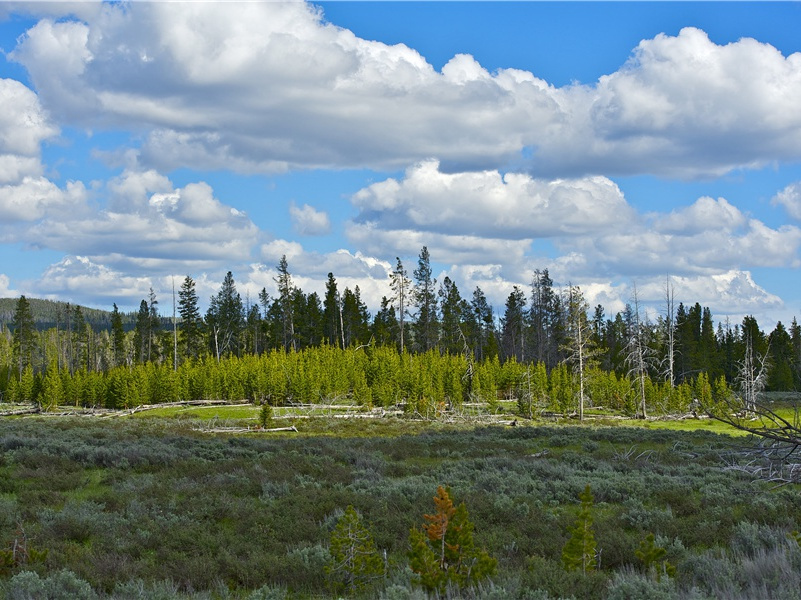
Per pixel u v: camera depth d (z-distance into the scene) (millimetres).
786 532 14000
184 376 79312
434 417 61562
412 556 10383
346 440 35375
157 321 126000
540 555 13469
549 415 66375
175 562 12719
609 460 28281
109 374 86500
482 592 9398
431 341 110812
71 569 12031
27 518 15898
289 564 12523
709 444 32469
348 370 80375
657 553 11586
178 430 43625
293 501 17422
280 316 118125
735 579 10727
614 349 112812
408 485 19375
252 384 74000
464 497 17594
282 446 30781
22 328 118750
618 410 73250
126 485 19609
